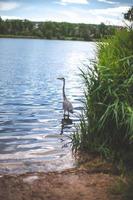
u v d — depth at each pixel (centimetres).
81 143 1062
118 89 998
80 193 786
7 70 4256
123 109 951
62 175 894
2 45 12688
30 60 6238
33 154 1122
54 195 777
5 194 782
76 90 2667
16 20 19625
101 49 1102
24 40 18962
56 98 2295
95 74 1052
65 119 1680
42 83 3078
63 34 16875
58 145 1225
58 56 7794
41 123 1587
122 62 1032
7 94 2420
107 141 1022
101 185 825
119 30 1115
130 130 931
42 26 19250
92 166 951
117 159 974
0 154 1121
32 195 779
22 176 889
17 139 1307
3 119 1650
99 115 1022
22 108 1933
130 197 750
